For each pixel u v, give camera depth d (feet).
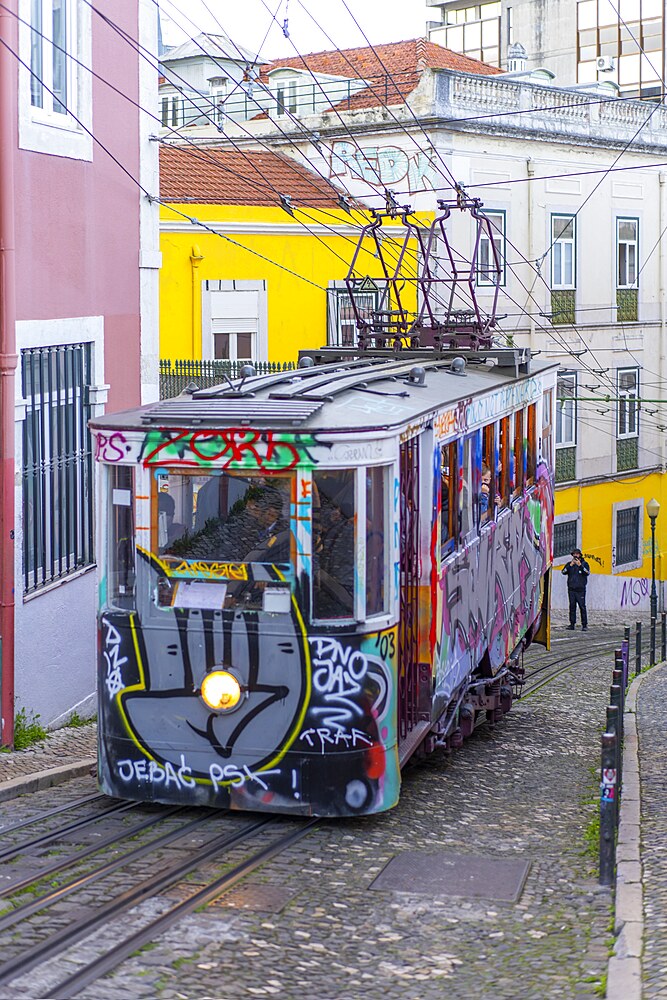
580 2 143.33
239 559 29.07
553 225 103.40
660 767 39.19
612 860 26.55
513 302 98.63
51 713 42.24
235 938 22.84
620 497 114.21
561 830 31.35
